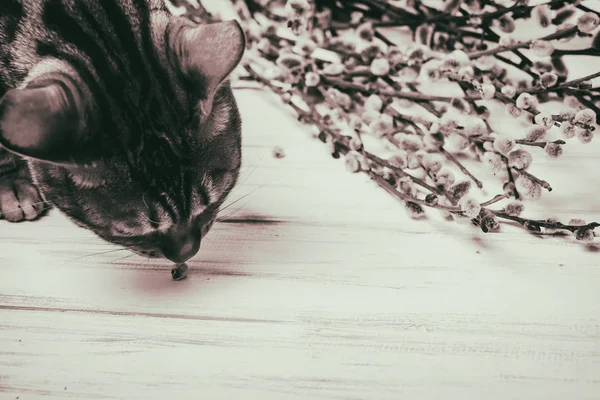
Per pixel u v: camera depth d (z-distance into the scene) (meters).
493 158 0.63
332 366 0.56
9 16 0.64
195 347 0.58
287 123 0.76
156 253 0.62
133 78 0.59
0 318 0.60
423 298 0.60
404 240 0.64
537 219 0.65
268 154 0.73
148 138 0.58
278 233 0.65
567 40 0.70
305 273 0.62
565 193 0.67
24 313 0.60
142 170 0.58
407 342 0.58
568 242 0.64
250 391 0.55
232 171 0.63
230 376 0.56
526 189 0.63
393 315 0.59
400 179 0.66
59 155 0.54
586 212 0.66
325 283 0.61
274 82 0.77
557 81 0.71
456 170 0.70
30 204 0.68
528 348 0.57
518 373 0.56
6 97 0.52
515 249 0.63
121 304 0.61
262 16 0.80
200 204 0.60
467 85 0.69
